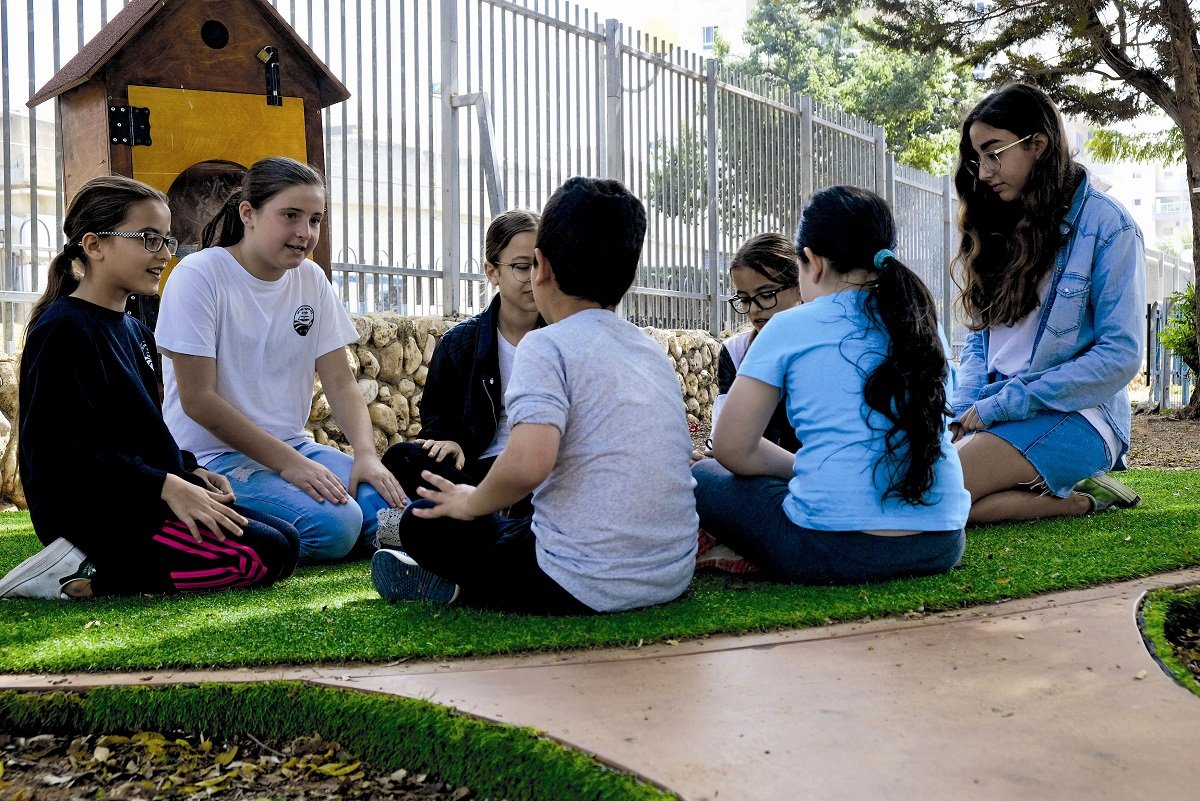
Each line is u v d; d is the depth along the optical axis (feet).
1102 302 12.10
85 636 8.03
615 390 7.92
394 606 8.80
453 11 23.48
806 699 6.17
